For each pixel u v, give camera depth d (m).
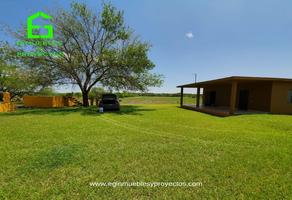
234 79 11.98
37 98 21.59
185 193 2.79
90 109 16.67
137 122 9.33
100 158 4.18
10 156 4.24
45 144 5.27
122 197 2.68
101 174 3.39
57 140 5.73
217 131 7.22
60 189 2.86
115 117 11.25
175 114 13.16
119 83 18.22
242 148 5.00
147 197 2.69
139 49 16.23
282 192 2.82
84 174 3.38
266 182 3.13
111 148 4.93
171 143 5.48
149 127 8.01
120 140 5.79
